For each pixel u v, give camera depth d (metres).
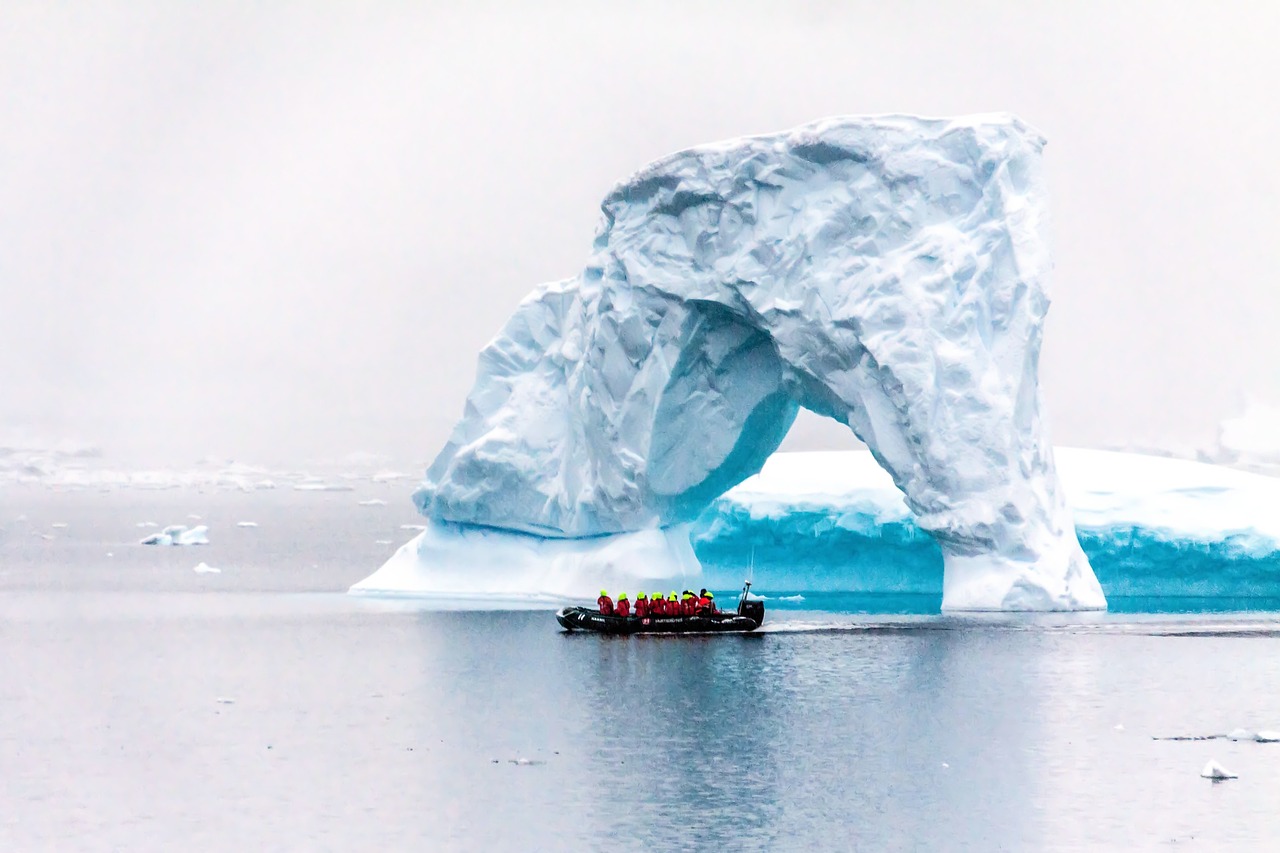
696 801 56.38
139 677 93.31
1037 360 114.50
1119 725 71.12
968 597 113.06
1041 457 114.19
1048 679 84.56
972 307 111.56
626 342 123.12
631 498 124.75
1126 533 129.75
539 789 58.44
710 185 118.06
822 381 116.06
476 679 87.56
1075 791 57.62
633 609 112.75
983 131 113.50
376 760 64.81
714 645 100.38
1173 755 64.19
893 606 126.50
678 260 121.12
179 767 64.44
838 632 106.25
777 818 53.84
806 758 63.81
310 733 71.94
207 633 118.56
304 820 54.72
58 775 63.19
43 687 89.75
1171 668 88.38
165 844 52.22
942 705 76.44
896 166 113.31
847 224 114.50
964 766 62.12
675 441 124.19
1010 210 112.81
